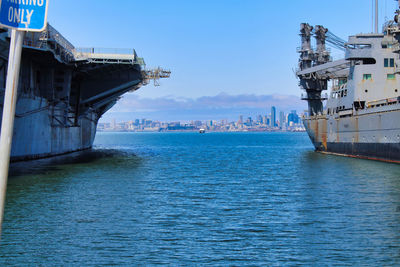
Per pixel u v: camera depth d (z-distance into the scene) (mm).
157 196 35875
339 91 82375
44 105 69812
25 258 19359
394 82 71000
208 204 32375
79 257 19531
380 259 19156
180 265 18609
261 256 19750
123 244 21547
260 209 30375
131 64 73375
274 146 150250
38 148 69062
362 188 39469
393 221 26078
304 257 19547
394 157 60594
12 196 34469
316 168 59438
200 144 173375
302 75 93500
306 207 30859
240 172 56562
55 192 36781
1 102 52531
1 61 51562
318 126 92875
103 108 120250
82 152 95750
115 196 35438
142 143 185875
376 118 64875
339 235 23094
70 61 69250
